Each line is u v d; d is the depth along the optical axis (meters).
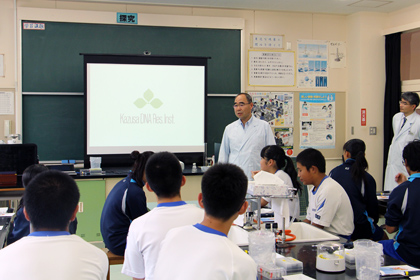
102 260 1.35
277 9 5.28
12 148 3.79
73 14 4.67
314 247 1.97
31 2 4.63
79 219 4.21
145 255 1.70
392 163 4.92
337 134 5.69
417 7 5.07
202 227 1.26
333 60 5.63
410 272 1.65
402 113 4.85
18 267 1.18
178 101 4.89
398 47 5.34
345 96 5.71
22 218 2.38
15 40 4.57
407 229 2.22
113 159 4.73
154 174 1.73
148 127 4.82
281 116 5.45
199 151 4.98
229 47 5.17
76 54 4.73
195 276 1.16
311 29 5.52
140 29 4.90
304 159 2.47
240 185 1.26
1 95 4.59
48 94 4.67
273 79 5.40
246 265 1.19
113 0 4.72
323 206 2.38
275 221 2.14
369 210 2.82
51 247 1.24
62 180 1.33
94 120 4.66
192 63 4.89
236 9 5.23
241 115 3.83
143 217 1.75
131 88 4.75
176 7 5.03
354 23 5.52
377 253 1.55
